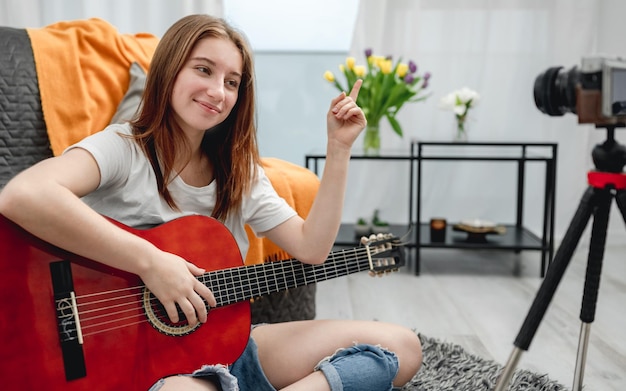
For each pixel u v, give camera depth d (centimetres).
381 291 250
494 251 324
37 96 176
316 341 127
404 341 129
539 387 155
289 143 370
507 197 338
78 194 106
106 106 187
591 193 105
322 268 129
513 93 327
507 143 271
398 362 125
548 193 282
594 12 314
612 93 95
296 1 348
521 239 287
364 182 333
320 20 350
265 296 186
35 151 174
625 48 326
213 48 117
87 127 178
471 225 285
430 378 159
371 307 229
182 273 109
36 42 181
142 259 105
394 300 238
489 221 313
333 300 238
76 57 184
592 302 116
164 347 111
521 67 325
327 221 126
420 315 220
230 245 122
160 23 316
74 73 181
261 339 131
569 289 249
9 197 96
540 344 191
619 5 322
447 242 280
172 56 117
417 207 272
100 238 101
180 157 123
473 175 337
